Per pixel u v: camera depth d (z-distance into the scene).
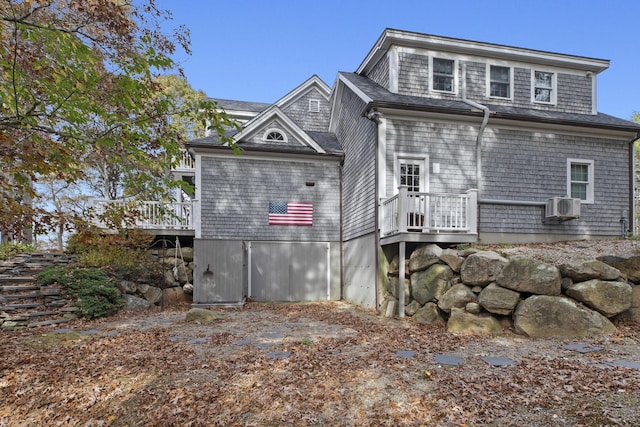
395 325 7.82
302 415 3.72
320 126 17.03
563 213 10.48
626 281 6.99
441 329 7.13
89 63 4.21
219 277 11.14
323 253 13.30
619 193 11.75
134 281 11.16
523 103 12.29
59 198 24.73
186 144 12.23
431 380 4.47
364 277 11.11
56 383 4.68
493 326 6.66
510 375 4.53
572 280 6.82
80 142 5.27
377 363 5.12
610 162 11.77
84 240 4.99
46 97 4.80
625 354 5.19
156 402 4.11
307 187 13.33
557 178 11.37
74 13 6.86
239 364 5.22
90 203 11.36
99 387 4.52
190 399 4.12
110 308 9.52
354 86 11.88
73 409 4.03
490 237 10.64
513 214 10.88
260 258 12.76
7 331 7.72
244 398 4.12
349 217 12.77
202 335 7.10
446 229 8.80
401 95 11.24
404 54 11.64
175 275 12.01
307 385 4.41
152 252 12.16
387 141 10.32
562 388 4.07
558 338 6.14
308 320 8.79
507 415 3.55
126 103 4.55
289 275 12.94
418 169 10.59
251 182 12.87
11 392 4.46
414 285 8.64
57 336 7.18
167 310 10.52
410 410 3.74
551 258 7.64
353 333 7.13
